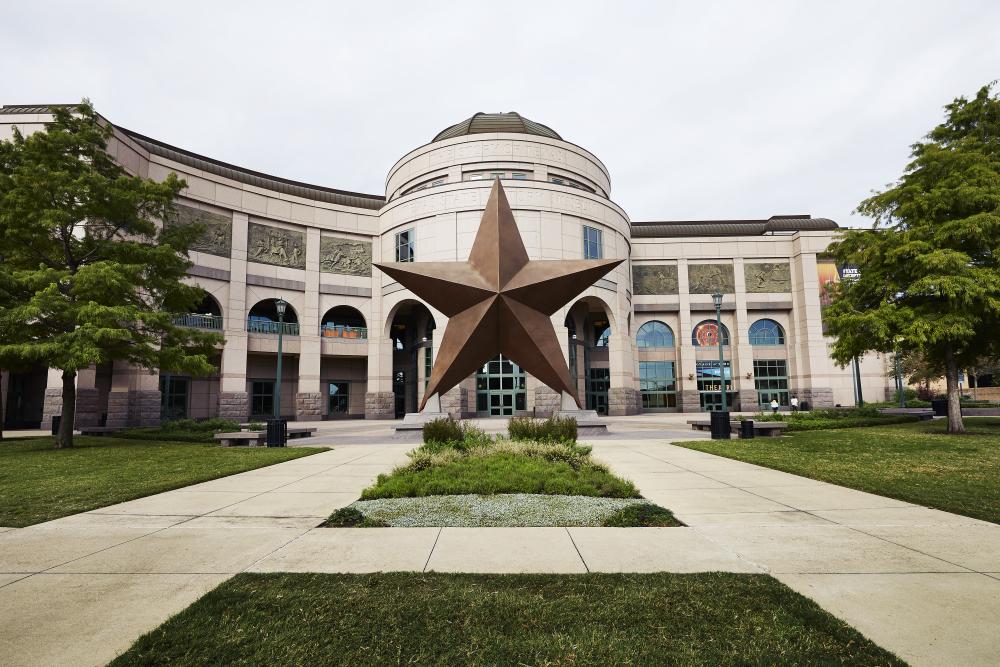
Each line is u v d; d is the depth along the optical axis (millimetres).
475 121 47875
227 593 4316
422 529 6469
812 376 47688
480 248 19812
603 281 40594
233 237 37688
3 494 8875
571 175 44125
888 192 19297
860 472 10453
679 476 10438
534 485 8531
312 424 34156
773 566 5027
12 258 17562
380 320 42344
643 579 4609
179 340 19562
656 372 50500
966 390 59344
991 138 19219
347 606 4055
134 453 15438
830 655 3297
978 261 18078
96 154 18750
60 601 4312
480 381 37562
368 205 45969
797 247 49938
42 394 31297
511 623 3768
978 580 4617
